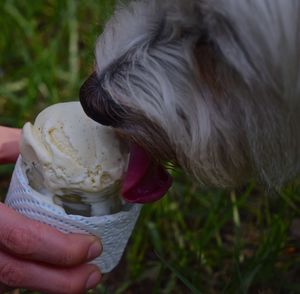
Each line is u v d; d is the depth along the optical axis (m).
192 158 0.43
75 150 0.41
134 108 0.42
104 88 0.43
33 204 0.42
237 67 0.41
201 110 0.43
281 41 0.40
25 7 0.78
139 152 0.43
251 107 0.42
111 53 0.45
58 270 0.42
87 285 0.43
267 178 0.45
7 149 0.51
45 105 0.69
